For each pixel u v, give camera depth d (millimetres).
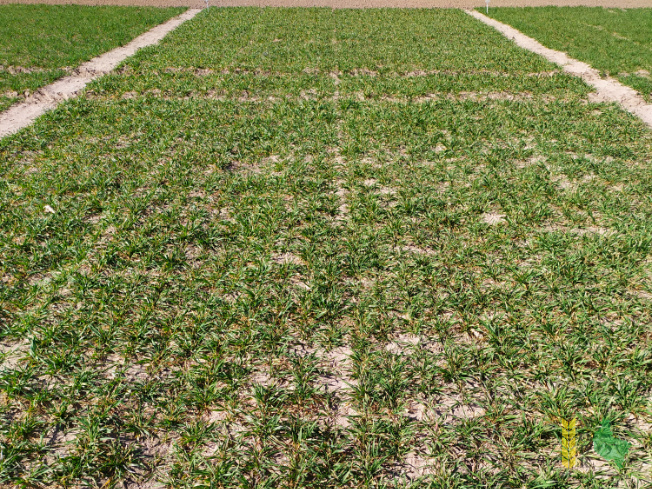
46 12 21812
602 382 3680
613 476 3076
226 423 3525
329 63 13523
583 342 4098
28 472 3143
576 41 17109
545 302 4590
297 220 6070
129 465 3189
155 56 14195
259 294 4730
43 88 11617
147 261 5121
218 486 3098
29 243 5414
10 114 10203
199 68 13188
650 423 3432
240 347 4125
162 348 4117
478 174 7312
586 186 6781
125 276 4977
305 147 8148
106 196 6492
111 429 3396
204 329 4289
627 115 9797
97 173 7023
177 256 5246
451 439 3350
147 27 19422
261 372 3969
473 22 20875
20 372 3725
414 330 4305
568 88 11594
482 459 3246
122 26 19125
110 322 4305
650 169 7309
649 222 5801
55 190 6559
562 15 22859
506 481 3064
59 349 4047
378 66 13523
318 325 4402
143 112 9758
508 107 10242
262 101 10688
